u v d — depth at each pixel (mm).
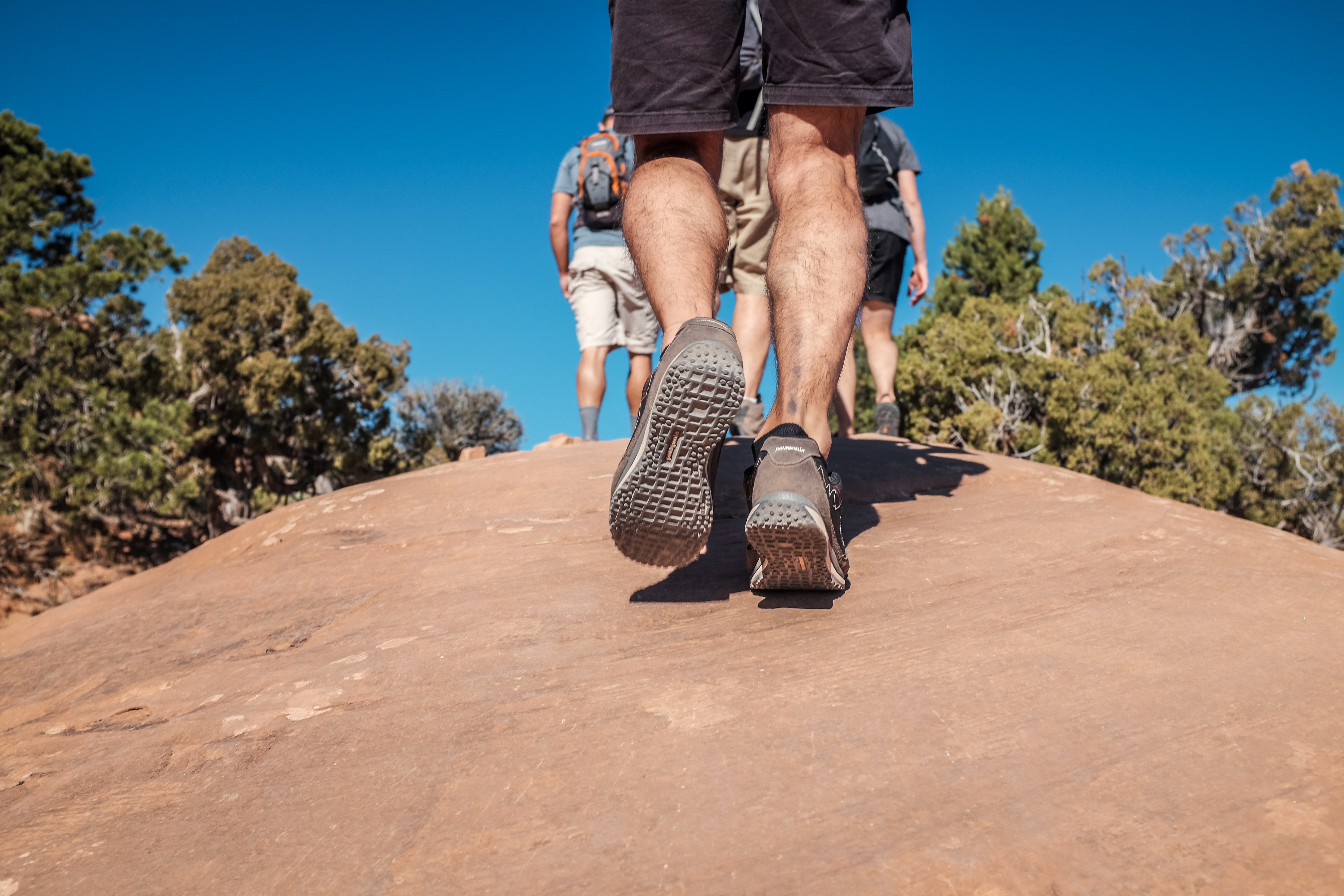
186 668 1393
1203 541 1555
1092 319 20078
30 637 1926
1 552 18031
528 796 797
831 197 1340
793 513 1069
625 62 1360
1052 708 885
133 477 16797
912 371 19109
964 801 726
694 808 749
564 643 1197
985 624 1146
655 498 1132
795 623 1185
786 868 661
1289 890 603
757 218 2977
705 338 1099
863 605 1244
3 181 18609
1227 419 19562
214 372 21562
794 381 1260
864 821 708
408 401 29031
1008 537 1605
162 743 1038
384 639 1334
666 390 1072
